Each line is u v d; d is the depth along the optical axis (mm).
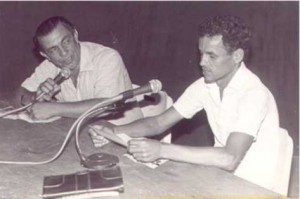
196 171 2027
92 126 2414
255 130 2168
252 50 5262
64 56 2758
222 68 2223
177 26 5402
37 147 2289
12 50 4996
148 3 5348
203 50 2209
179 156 2092
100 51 2957
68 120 2617
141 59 5375
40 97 2717
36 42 2779
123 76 3000
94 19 5305
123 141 2232
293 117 4590
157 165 2072
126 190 1877
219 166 2092
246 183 1928
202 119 4320
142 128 2562
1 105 2875
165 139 2850
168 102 2949
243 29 2182
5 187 1919
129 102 2914
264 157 2281
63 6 5168
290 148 2297
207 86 2414
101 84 2908
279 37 5301
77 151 2121
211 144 4152
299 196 3316
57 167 2080
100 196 1831
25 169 2066
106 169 1989
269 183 2268
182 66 5328
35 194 1868
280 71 5156
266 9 5355
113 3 5301
